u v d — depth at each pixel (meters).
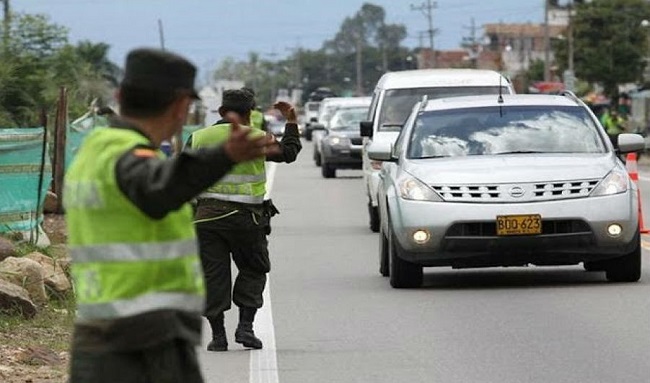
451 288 36.31
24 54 81.38
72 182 12.59
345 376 24.64
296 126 26.77
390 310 32.50
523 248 35.03
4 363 25.69
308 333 29.52
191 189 11.94
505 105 39.19
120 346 12.54
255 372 25.19
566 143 37.72
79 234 12.56
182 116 12.92
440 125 38.62
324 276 39.81
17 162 43.38
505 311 31.86
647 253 44.44
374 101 59.03
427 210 35.22
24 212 43.88
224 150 11.84
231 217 26.98
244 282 27.77
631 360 25.62
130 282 12.47
